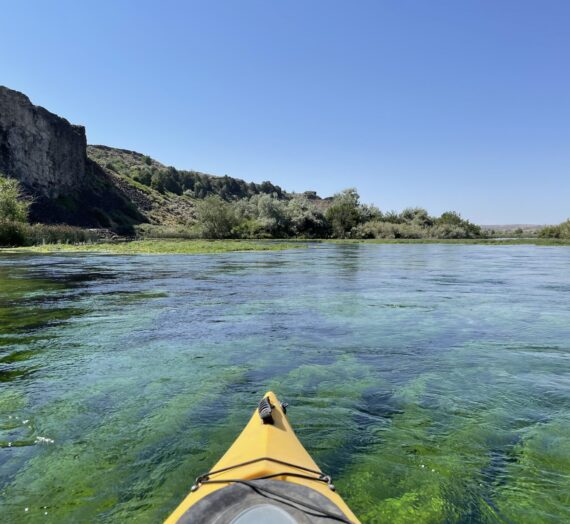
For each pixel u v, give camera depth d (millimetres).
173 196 109312
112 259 24828
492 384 5793
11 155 59344
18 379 5934
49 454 4066
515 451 4094
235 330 8609
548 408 5043
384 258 27812
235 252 32219
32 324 8992
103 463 3922
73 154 75188
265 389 5629
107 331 8469
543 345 7605
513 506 3299
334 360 6805
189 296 12500
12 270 18672
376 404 5168
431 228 68000
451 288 14344
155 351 7227
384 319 9609
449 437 4359
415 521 3113
